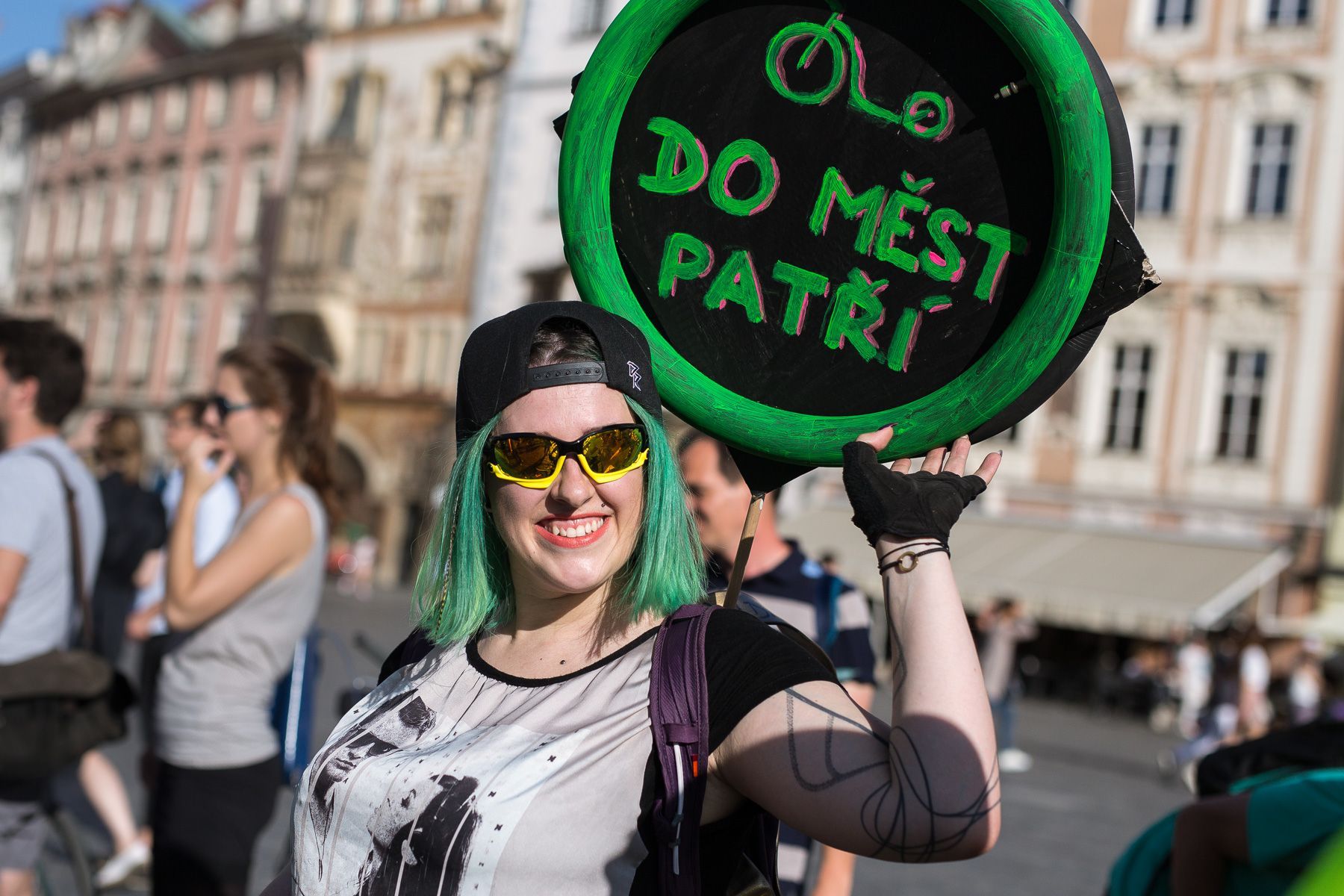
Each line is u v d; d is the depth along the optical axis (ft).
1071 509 84.69
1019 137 6.07
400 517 115.65
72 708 12.60
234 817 12.01
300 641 12.71
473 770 5.88
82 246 154.20
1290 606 79.87
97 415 22.81
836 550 83.20
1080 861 28.02
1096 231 5.72
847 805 5.26
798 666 5.63
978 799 5.16
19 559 12.32
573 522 6.15
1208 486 82.28
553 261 107.45
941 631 5.40
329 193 120.88
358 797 6.11
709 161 6.52
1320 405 80.38
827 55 6.39
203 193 138.51
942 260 6.18
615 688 5.90
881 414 6.10
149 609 19.75
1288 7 82.74
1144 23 85.87
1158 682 72.18
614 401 6.21
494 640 6.51
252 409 12.67
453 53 117.39
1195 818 8.48
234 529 12.78
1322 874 4.29
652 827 5.61
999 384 5.87
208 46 140.26
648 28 6.45
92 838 21.52
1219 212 83.20
